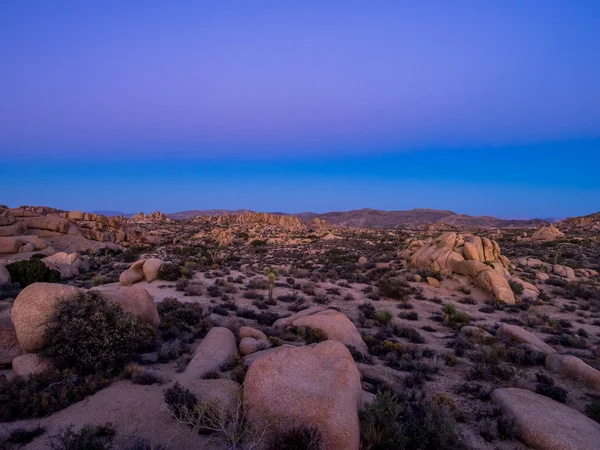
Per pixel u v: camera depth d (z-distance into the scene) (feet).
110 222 246.27
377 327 72.18
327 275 130.11
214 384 33.35
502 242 261.65
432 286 114.32
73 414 28.81
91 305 38.14
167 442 25.44
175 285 97.86
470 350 57.36
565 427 29.55
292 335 57.11
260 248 240.12
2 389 30.25
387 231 440.86
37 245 163.32
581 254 202.39
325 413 25.14
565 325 81.20
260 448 23.94
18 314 35.14
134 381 34.71
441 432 27.12
